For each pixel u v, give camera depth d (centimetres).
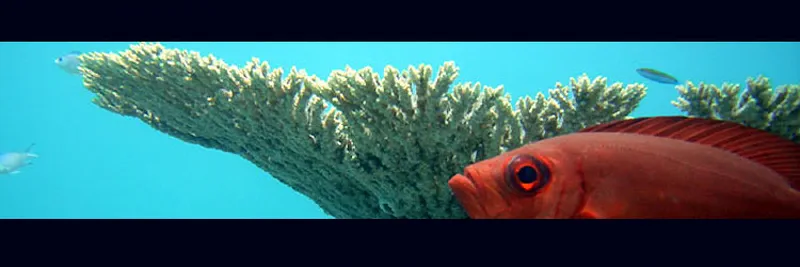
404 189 350
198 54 387
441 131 313
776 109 328
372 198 405
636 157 113
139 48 412
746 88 342
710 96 354
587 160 116
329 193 437
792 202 103
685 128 118
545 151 120
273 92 342
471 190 122
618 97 323
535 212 117
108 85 478
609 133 121
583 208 114
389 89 310
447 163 335
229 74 359
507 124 314
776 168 107
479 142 325
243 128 412
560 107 331
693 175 109
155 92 426
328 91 327
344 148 362
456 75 299
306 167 409
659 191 110
